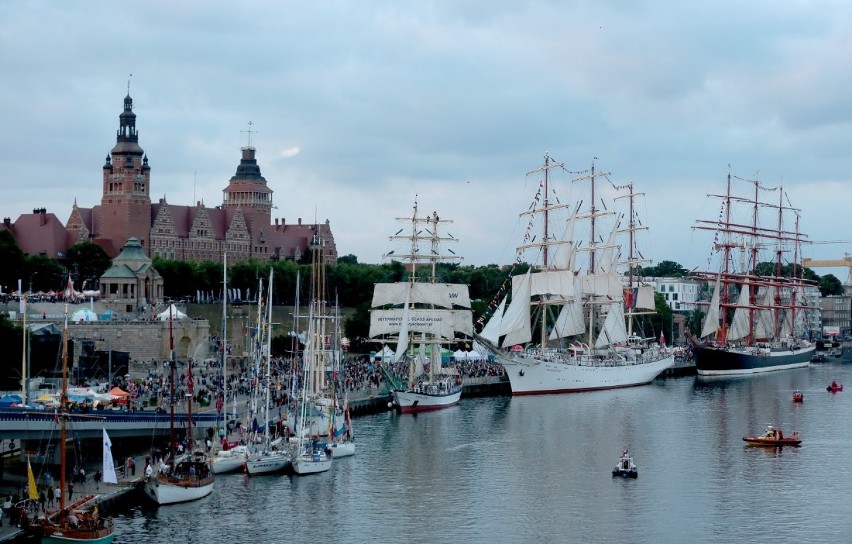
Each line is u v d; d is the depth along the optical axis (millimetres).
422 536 148125
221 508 157500
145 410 195875
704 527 152875
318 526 151000
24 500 142500
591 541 146750
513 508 161875
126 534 144625
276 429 196750
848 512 160625
